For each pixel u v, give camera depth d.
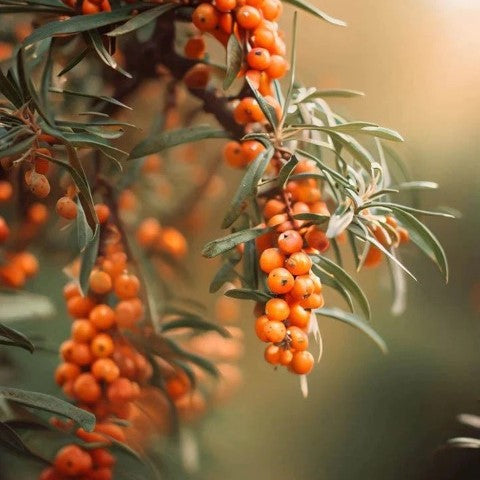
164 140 0.64
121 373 0.66
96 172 0.69
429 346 0.92
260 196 0.63
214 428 0.75
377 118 0.94
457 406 0.90
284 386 0.84
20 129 0.60
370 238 0.60
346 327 0.90
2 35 0.72
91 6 0.63
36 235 0.72
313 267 0.61
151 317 0.68
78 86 0.72
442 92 0.96
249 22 0.62
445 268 0.62
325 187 0.65
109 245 0.67
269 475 0.82
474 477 0.86
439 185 0.96
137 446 0.69
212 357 0.75
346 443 0.87
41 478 0.64
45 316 0.70
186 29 0.72
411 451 0.88
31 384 0.73
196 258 0.78
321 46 0.88
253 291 0.60
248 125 0.65
